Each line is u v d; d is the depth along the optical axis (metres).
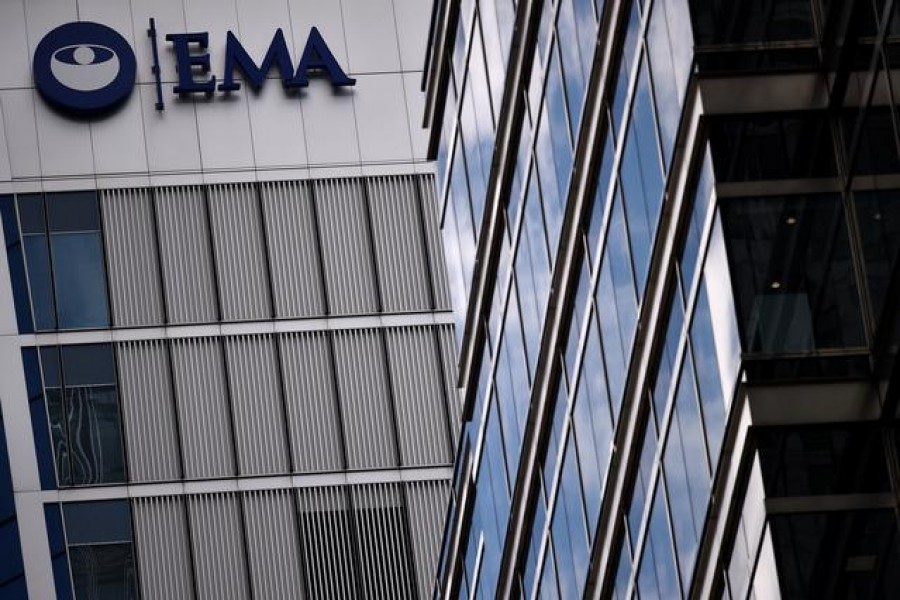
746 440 30.16
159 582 69.56
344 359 71.31
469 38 47.19
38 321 71.00
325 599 69.75
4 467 70.00
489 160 46.00
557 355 41.62
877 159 29.66
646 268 35.09
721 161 30.92
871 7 29.88
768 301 30.34
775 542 29.56
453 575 53.47
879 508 29.56
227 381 70.94
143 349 71.00
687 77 31.84
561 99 39.91
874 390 29.81
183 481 70.25
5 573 69.38
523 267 43.78
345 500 70.38
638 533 36.66
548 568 43.44
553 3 40.19
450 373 71.50
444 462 70.75
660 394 34.72
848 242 30.27
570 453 40.97
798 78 31.03
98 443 70.44
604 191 37.53
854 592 29.39
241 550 69.88
